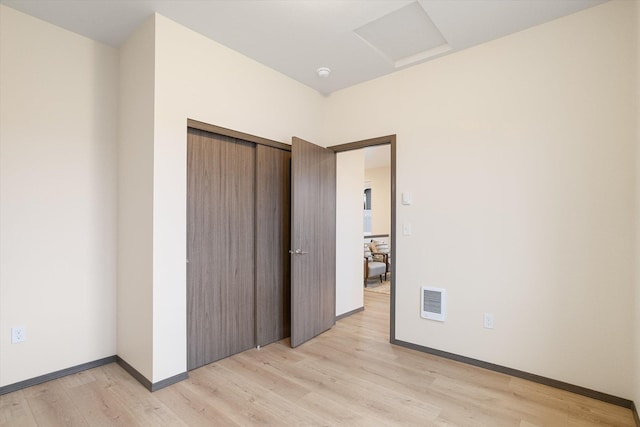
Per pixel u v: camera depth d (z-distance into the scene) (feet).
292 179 10.37
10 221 7.64
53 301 8.22
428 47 9.68
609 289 7.29
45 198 8.11
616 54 7.27
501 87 8.79
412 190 10.34
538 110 8.22
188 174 8.66
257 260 10.34
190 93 8.48
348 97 12.10
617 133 7.24
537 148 8.22
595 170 7.48
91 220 8.82
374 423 6.49
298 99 11.67
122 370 8.71
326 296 11.99
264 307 10.59
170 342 7.97
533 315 8.22
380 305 15.79
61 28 8.39
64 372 8.34
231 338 9.71
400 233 10.55
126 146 8.86
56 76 8.30
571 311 7.73
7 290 7.59
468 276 9.22
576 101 7.73
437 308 9.73
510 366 8.54
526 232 8.35
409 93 10.50
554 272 7.95
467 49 9.36
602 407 7.07
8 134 7.62
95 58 8.96
